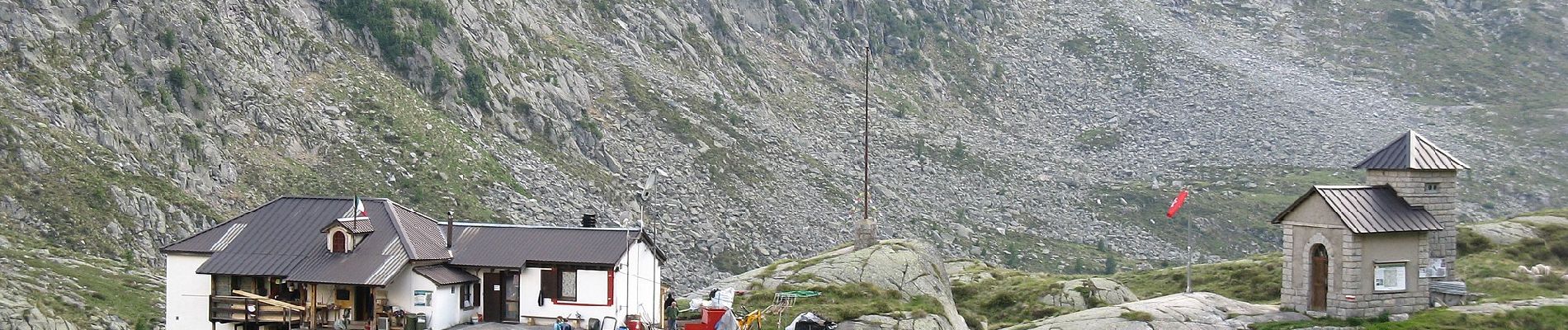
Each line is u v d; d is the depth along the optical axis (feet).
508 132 555.69
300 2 550.36
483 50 586.86
